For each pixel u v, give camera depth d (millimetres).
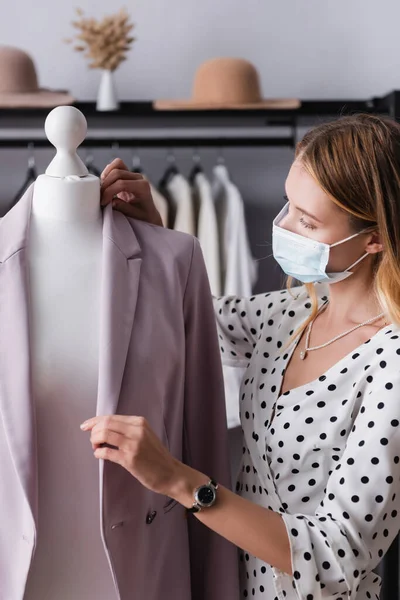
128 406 1154
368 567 1234
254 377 1450
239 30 2895
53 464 1156
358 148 1278
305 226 1329
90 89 2883
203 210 2475
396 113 2348
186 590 1305
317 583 1166
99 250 1225
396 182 1277
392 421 1206
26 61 2449
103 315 1152
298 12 2902
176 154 2941
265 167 2977
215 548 1339
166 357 1211
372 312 1361
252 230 3014
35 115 2367
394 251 1289
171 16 2869
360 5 2910
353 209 1283
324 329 1416
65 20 2838
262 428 1391
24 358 1112
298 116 2520
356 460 1213
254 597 1358
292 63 2932
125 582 1166
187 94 2914
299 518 1199
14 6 2820
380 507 1200
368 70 2955
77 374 1165
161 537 1256
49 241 1205
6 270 1155
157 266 1248
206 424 1349
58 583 1169
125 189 1320
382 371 1253
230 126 2816
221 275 2586
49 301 1181
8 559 1146
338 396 1311
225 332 1595
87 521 1167
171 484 1121
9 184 2904
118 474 1142
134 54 2879
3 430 1126
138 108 2426
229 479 1355
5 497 1132
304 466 1319
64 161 1214
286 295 1549
